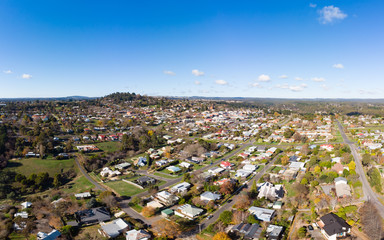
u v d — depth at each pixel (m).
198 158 161.62
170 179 127.75
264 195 95.81
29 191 116.31
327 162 124.00
